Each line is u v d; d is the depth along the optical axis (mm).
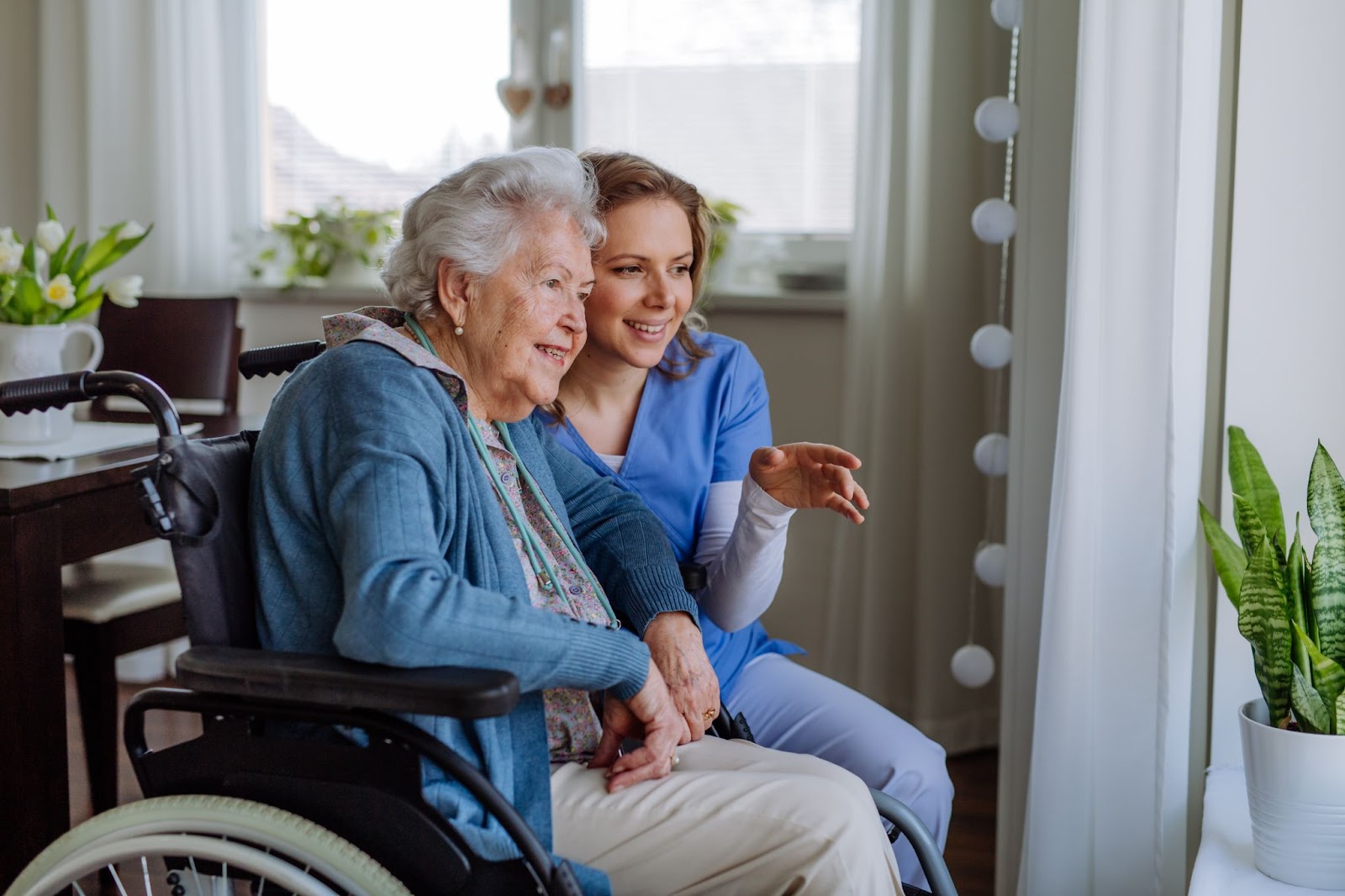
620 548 1461
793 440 3029
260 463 1208
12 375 2186
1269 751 1357
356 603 1066
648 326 1526
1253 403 1614
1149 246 1573
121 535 1941
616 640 1199
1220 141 1637
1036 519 1831
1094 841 1654
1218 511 1677
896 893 1223
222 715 1133
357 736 1164
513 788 1194
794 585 3057
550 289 1284
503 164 1276
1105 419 1605
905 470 2797
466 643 1074
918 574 2785
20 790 1743
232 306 2664
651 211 1498
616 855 1234
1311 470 1452
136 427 2348
